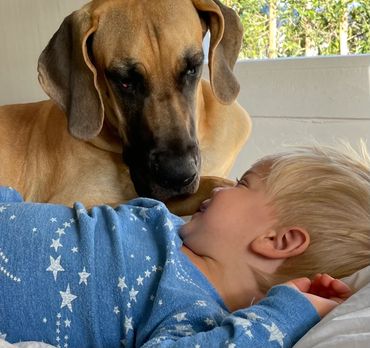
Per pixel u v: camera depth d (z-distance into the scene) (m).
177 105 1.54
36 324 0.89
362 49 2.37
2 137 1.94
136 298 0.90
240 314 0.80
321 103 2.25
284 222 0.97
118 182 1.76
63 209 1.02
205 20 1.70
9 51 3.04
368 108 2.14
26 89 3.07
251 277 0.97
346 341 0.69
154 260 0.95
